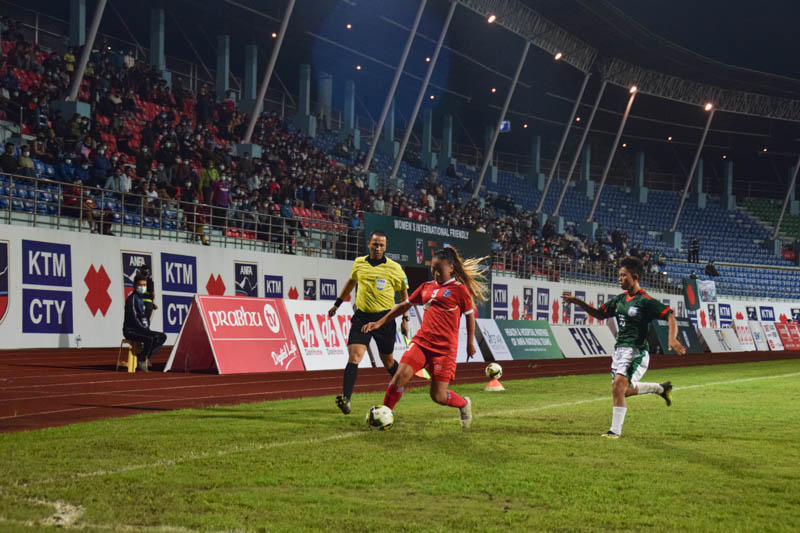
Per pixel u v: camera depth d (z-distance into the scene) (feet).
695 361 86.43
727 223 202.80
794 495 15.92
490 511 14.28
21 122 73.97
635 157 205.36
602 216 186.91
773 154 211.20
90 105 83.35
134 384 39.70
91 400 32.53
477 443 21.76
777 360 91.91
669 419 28.60
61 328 62.08
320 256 89.15
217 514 13.64
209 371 48.62
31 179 60.85
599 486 16.48
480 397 37.22
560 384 46.80
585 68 157.38
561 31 144.77
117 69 97.09
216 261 75.25
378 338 28.68
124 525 12.84
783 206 196.65
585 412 30.55
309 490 15.70
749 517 14.11
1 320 57.72
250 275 78.69
